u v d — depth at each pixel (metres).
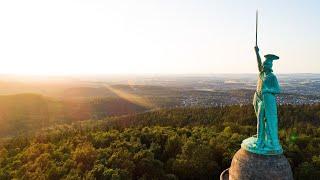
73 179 59.09
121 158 68.38
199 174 71.00
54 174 63.62
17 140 104.00
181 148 78.19
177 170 71.19
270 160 29.95
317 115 119.62
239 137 86.94
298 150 78.81
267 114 30.45
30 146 87.44
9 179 66.62
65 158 74.31
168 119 124.94
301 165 72.19
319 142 88.12
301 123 109.75
